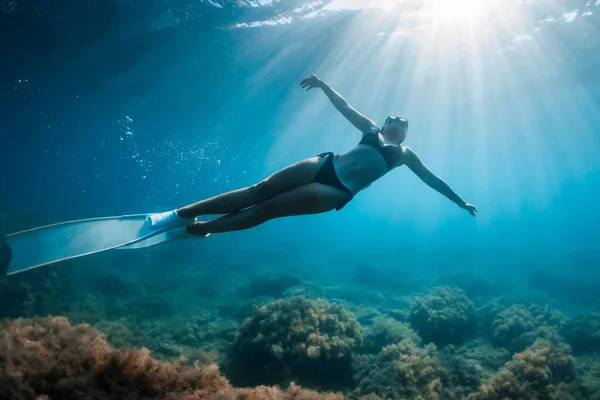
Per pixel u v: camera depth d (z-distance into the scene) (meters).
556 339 11.69
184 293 17.45
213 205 3.34
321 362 8.71
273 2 16.81
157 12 16.28
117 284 16.83
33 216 20.55
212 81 24.39
